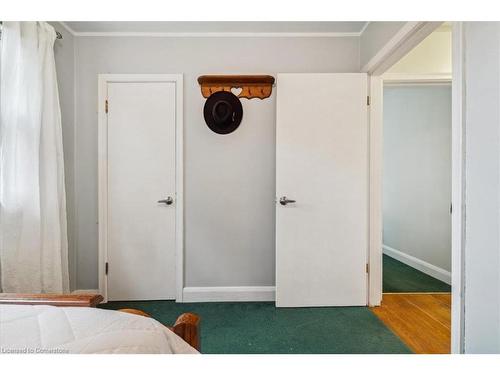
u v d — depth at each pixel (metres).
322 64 2.47
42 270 1.90
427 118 3.29
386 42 1.96
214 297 2.46
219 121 2.39
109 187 2.45
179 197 2.45
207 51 2.46
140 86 2.44
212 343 1.81
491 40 1.05
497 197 1.03
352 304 2.35
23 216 1.73
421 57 2.43
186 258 2.49
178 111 2.44
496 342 1.05
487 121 1.07
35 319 0.72
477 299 1.13
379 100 2.35
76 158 2.47
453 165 1.26
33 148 1.78
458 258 1.23
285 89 2.31
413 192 3.54
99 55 2.45
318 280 2.34
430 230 3.23
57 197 1.99
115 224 2.45
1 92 1.65
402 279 3.05
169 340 0.80
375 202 2.37
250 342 1.82
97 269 2.49
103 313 0.80
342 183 2.33
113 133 2.44
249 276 2.50
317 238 2.33
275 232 2.48
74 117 2.45
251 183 2.48
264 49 2.46
